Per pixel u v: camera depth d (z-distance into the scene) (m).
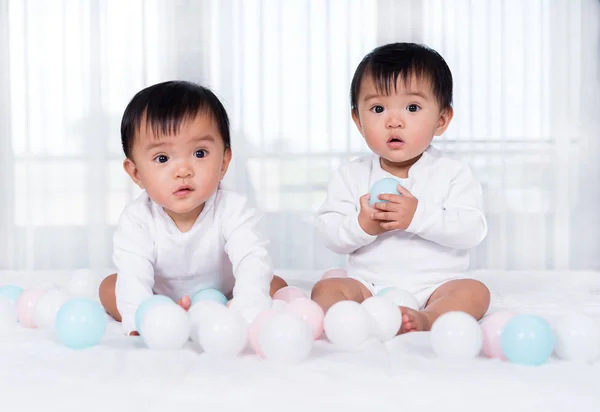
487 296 1.54
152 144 1.50
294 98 3.46
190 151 1.51
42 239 3.51
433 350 1.15
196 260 1.64
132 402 0.87
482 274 2.59
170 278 1.67
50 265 3.50
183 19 3.47
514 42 3.46
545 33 3.46
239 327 1.14
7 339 1.28
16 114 3.52
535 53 3.47
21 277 2.54
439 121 1.76
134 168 1.60
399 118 1.65
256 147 3.46
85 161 3.50
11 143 3.52
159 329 1.15
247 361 1.10
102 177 3.48
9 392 0.91
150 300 1.30
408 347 1.19
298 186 3.46
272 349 1.06
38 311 1.42
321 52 3.46
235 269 1.60
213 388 0.92
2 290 1.67
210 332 1.12
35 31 3.51
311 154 3.46
